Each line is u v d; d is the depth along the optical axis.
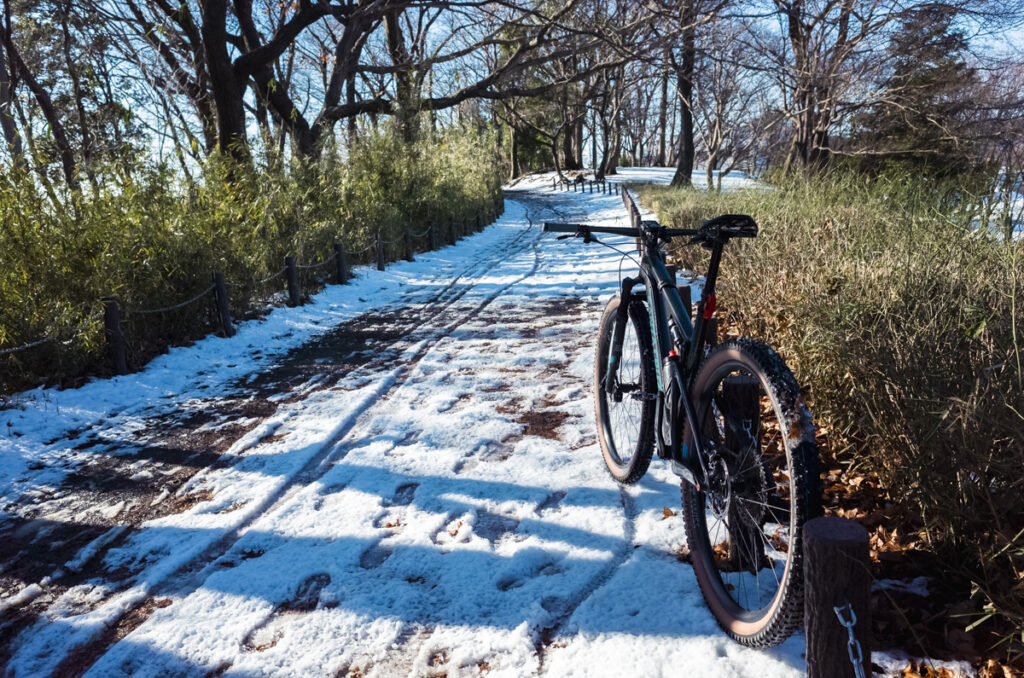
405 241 17.27
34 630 2.81
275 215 11.70
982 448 2.67
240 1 18.28
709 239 2.61
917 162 19.95
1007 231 4.39
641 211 24.73
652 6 19.56
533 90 20.95
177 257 8.09
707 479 2.49
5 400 5.78
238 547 3.38
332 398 5.85
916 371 3.21
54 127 11.95
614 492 3.72
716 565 2.76
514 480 3.97
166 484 4.22
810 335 4.24
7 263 6.67
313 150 16.27
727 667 2.31
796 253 6.34
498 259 16.67
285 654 2.56
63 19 15.70
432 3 17.72
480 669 2.42
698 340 2.68
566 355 6.89
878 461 3.49
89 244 7.29
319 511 3.71
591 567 3.02
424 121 21.17
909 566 2.81
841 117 22.08
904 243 5.21
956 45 19.44
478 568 3.05
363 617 2.74
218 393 6.19
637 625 2.58
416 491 3.90
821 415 4.18
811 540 1.85
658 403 3.04
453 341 7.86
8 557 3.41
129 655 2.59
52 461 4.66
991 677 2.19
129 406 5.84
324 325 9.28
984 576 2.63
